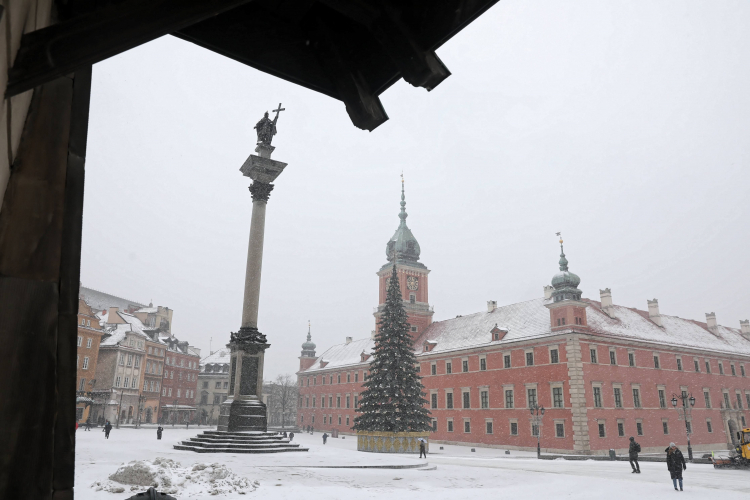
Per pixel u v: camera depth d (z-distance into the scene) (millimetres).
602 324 58688
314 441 66875
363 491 17656
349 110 3713
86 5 2768
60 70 1832
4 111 1824
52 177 2637
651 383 57406
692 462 39781
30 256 2463
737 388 67875
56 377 2471
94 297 133500
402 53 3193
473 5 2891
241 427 31422
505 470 28562
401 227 91938
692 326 73000
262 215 35031
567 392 51469
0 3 1445
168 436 54656
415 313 84750
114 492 14406
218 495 14930
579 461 39875
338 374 97625
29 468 2248
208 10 1980
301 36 3811
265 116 36531
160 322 112938
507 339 60688
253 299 33375
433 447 59969
